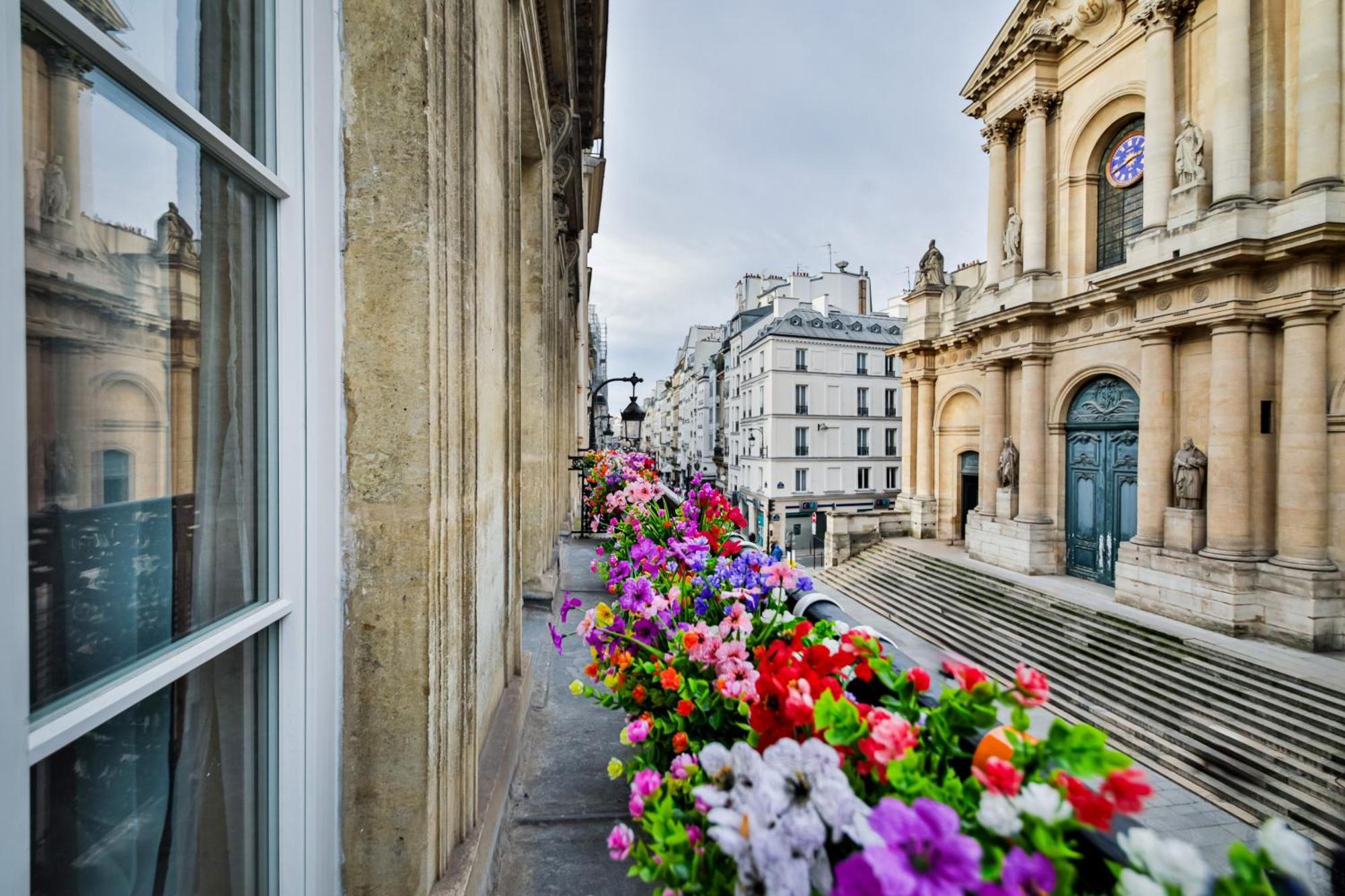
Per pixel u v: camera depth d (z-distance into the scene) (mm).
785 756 799
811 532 35156
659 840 906
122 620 855
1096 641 12312
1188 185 13047
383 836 1377
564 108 5723
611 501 4852
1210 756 8328
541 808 2221
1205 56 13430
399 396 1388
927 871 630
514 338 2775
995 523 18578
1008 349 18547
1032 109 17984
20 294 661
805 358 35281
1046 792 681
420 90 1389
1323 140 11102
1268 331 12055
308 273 1291
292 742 1231
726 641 1641
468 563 1710
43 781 742
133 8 859
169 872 957
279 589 1213
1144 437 13945
